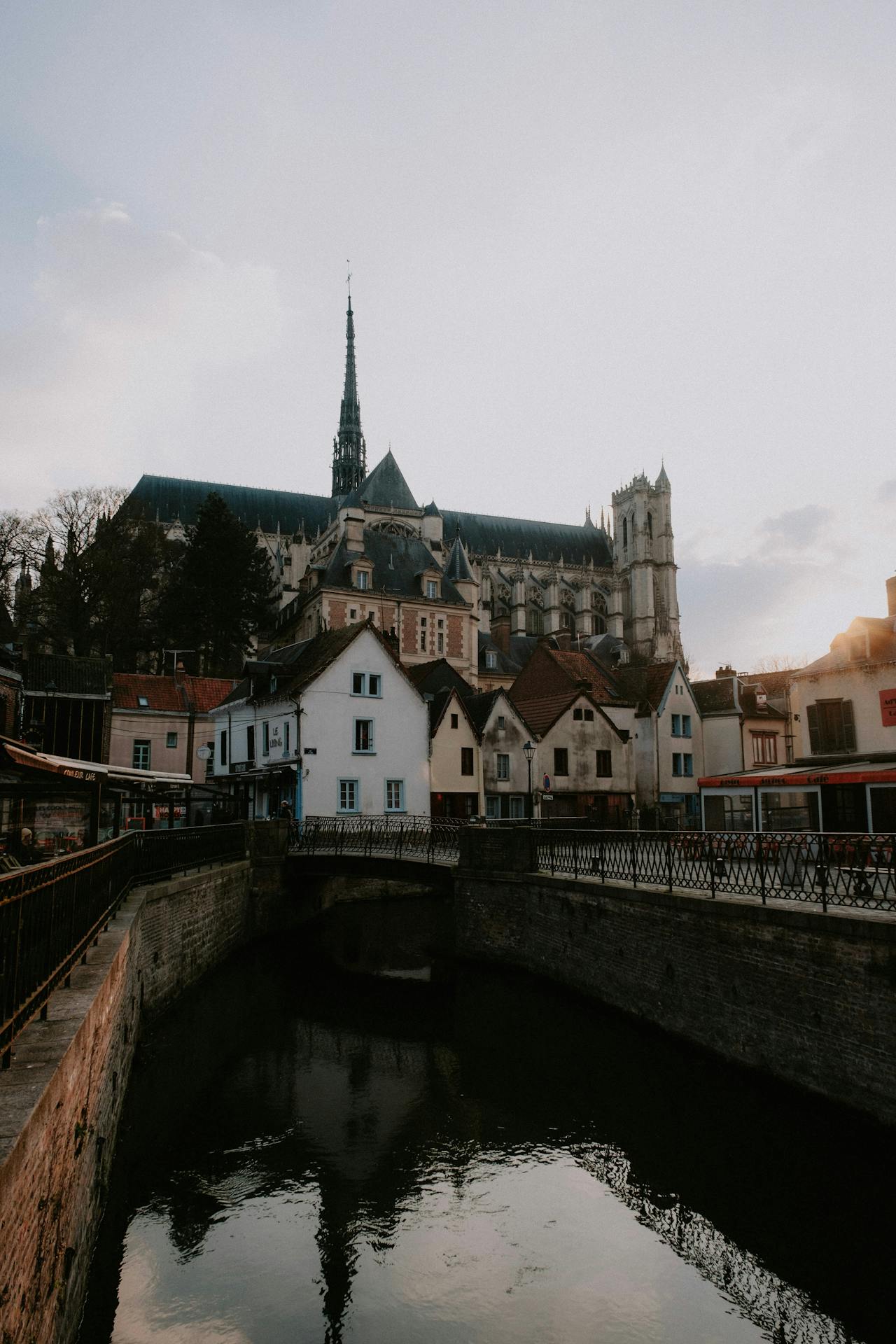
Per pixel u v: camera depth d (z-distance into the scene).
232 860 26.41
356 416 116.50
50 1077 5.37
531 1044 16.20
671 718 45.31
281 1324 7.82
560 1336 7.69
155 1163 11.30
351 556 63.50
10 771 10.46
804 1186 10.28
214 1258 8.97
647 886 16.84
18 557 57.75
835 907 12.53
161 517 97.00
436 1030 17.44
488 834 22.14
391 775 37.25
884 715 26.77
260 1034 17.31
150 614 66.06
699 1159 11.16
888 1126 10.42
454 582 71.56
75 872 8.68
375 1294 8.35
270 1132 12.31
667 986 15.10
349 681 36.78
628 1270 8.80
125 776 16.69
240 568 66.75
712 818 40.31
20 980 5.79
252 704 41.25
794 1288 8.45
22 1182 4.39
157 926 16.31
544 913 20.19
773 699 51.47
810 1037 11.75
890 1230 9.38
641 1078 13.98
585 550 128.88
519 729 40.94
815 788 24.36
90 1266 7.95
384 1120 12.76
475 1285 8.48
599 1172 10.95
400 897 37.38
